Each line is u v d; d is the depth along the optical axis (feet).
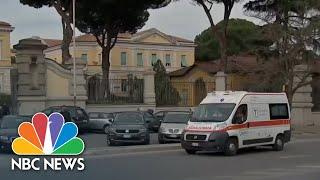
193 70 190.49
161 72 148.56
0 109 119.55
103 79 133.28
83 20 158.92
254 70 127.24
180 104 141.28
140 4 151.43
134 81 135.33
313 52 120.06
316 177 50.42
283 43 119.24
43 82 122.93
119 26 158.30
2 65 224.74
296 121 140.26
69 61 127.03
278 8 124.57
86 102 127.75
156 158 68.44
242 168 57.62
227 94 77.10
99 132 119.03
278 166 59.77
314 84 140.56
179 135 87.76
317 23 116.67
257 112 77.92
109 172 53.57
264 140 78.79
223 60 144.46
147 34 286.46
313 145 91.25
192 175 51.37
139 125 86.79
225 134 71.97
